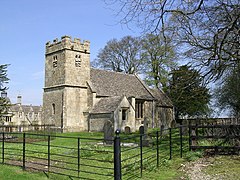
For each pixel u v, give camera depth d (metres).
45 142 23.42
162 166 11.39
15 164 12.16
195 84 16.55
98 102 43.34
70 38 43.56
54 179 9.53
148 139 18.25
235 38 13.38
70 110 42.28
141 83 51.50
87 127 42.66
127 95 46.31
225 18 13.26
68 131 41.44
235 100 26.03
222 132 16.27
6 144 22.02
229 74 18.53
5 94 47.25
